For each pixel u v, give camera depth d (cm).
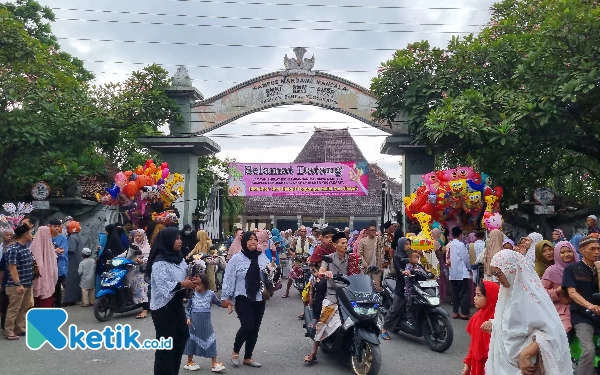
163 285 558
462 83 1372
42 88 1420
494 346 430
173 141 1648
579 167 1509
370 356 639
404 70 1452
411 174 1606
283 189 1797
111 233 1159
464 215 1323
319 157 3397
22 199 1484
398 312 861
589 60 1094
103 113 1544
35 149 1412
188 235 1305
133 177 1424
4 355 746
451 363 729
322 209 3319
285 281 1717
